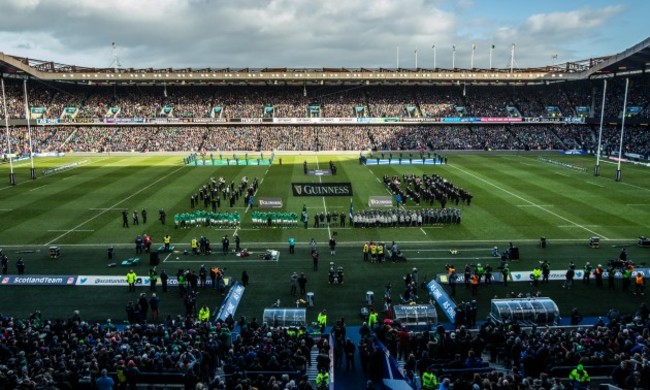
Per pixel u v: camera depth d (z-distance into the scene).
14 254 45.41
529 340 22.83
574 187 75.00
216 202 63.16
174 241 49.66
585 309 33.50
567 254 45.03
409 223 55.00
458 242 49.00
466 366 21.16
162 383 19.83
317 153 120.19
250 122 129.38
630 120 114.12
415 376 22.53
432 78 126.25
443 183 70.81
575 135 125.50
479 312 33.28
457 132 129.62
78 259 44.09
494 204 64.38
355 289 37.38
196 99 137.38
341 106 135.50
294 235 51.94
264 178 84.19
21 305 34.84
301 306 34.38
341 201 66.81
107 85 141.75
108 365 20.47
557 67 135.00
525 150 122.12
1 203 64.88
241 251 46.16
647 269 39.56
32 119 123.00
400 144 124.56
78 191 72.56
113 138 124.19
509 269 41.16
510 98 139.38
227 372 20.59
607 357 20.75
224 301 33.25
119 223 55.75
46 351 21.41
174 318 32.94
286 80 128.62
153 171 91.62
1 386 17.03
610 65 107.56
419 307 29.72
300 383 17.92
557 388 16.78
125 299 35.91
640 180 80.25
